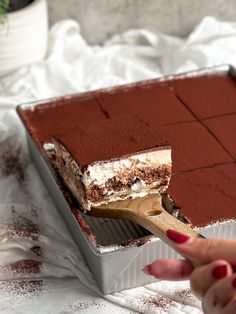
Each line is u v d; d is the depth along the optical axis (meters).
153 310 0.65
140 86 0.84
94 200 0.67
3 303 0.67
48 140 0.76
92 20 1.03
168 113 0.80
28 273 0.69
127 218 0.67
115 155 0.66
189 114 0.80
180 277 0.56
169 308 0.65
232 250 0.54
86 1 1.01
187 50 0.98
